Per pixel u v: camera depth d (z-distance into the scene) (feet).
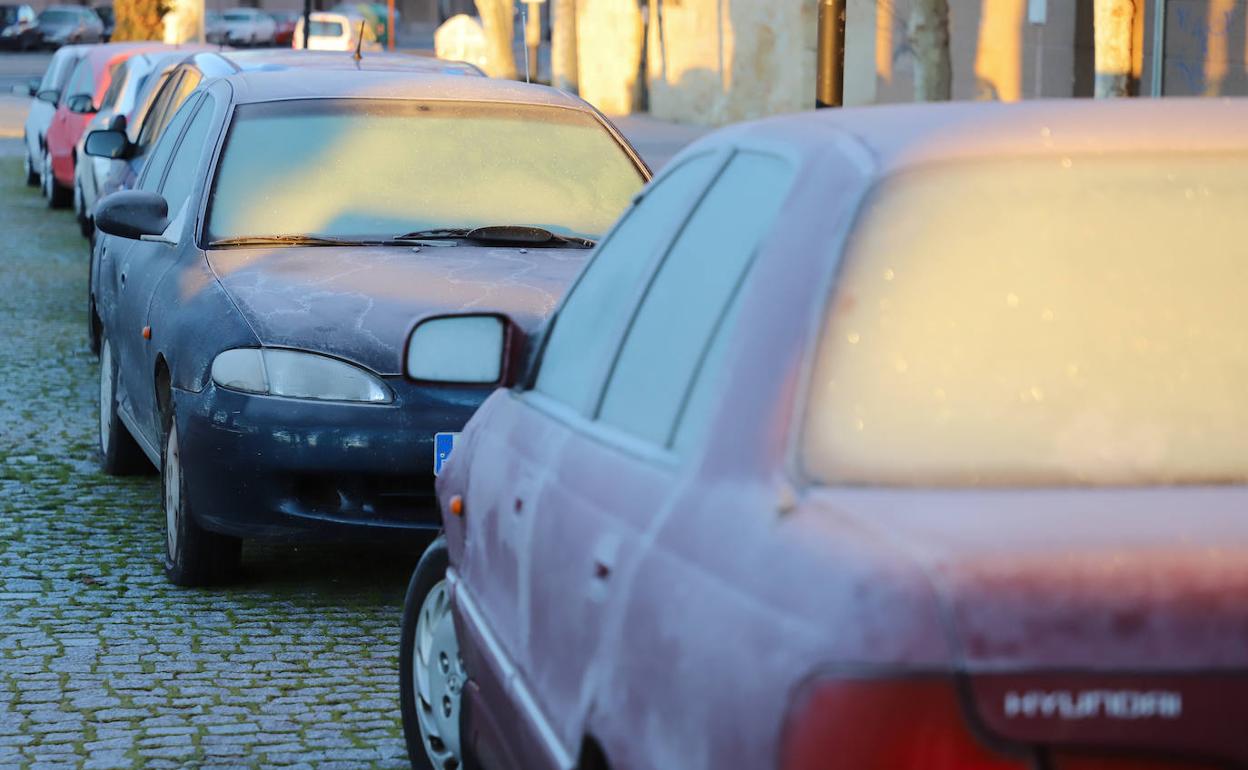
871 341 11.93
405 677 22.13
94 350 58.18
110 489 39.99
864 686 9.77
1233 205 12.80
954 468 11.57
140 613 30.04
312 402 28.89
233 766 22.82
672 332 14.16
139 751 23.29
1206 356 12.18
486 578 17.87
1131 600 9.92
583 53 190.80
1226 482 11.72
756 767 10.19
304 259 32.71
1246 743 9.82
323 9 390.21
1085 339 12.14
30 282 78.33
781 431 11.57
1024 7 100.78
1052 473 11.64
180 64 52.95
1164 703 9.79
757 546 10.96
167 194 38.29
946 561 10.05
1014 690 9.75
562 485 15.10
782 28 148.87
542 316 29.86
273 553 34.35
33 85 130.72
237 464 29.07
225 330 29.89
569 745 13.85
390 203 34.76
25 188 130.00
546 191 35.50
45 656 27.48
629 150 37.14
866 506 11.03
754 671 10.37
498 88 38.14
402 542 29.27
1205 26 85.05
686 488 12.19
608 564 13.12
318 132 35.94
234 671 26.94
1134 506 11.07
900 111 14.05
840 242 12.24
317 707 25.32
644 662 12.01
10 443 44.88
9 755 22.99
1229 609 9.92
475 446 19.38
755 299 12.39
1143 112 13.75
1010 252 12.35
